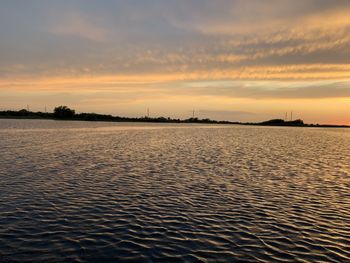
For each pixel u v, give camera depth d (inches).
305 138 4052.7
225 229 642.2
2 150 1857.8
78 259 500.4
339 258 528.7
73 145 2242.9
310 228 660.1
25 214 697.0
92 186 968.9
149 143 2564.0
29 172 1166.3
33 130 4200.3
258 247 562.3
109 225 646.5
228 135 4222.4
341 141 3560.5
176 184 1023.6
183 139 3152.1
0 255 506.0
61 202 792.9
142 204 794.2
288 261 513.3
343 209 792.9
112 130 4756.4
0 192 871.1
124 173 1189.1
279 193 939.3
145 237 591.8
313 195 922.7
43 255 510.6
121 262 494.9
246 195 907.4
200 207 783.1
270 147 2488.9
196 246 559.2
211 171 1275.8
